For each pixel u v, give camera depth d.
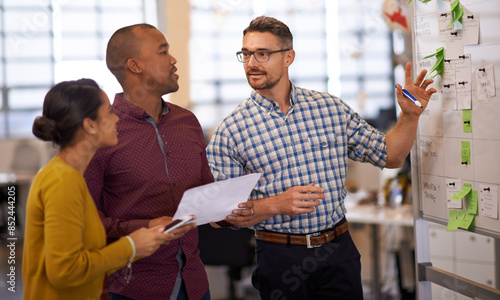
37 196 1.57
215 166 2.40
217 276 5.07
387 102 7.46
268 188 2.36
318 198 2.16
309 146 2.38
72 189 1.56
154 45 2.01
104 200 2.01
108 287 1.99
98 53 7.19
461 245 3.41
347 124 2.47
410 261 4.84
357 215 3.86
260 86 2.32
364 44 7.48
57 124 1.62
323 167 2.38
